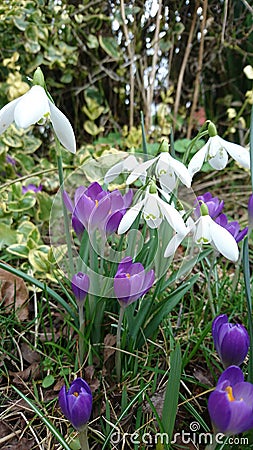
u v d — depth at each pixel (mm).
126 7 719
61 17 703
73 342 441
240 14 706
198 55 771
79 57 773
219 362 435
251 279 470
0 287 485
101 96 790
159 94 815
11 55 726
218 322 333
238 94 794
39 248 525
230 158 769
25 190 620
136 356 394
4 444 378
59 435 338
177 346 321
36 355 445
